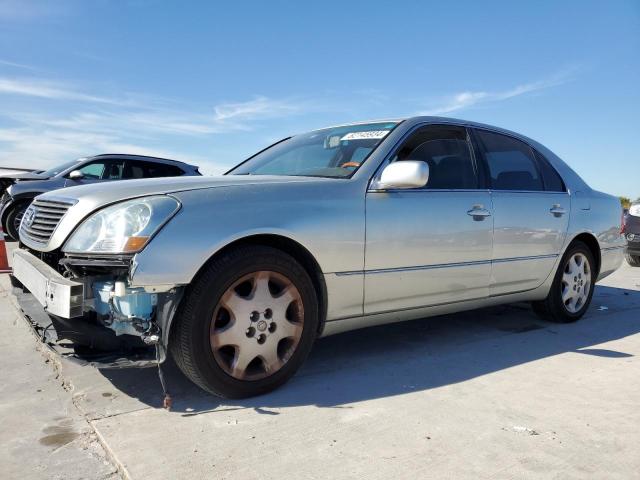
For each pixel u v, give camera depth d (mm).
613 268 5402
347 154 3795
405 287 3607
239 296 2924
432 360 3764
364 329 4566
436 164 3961
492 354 3934
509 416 2836
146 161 10727
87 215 2922
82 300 2754
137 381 3246
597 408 2957
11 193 9641
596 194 5219
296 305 3141
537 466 2336
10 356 3721
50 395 3059
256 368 3072
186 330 2777
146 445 2459
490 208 4098
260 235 3018
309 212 3162
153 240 2666
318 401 2992
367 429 2658
